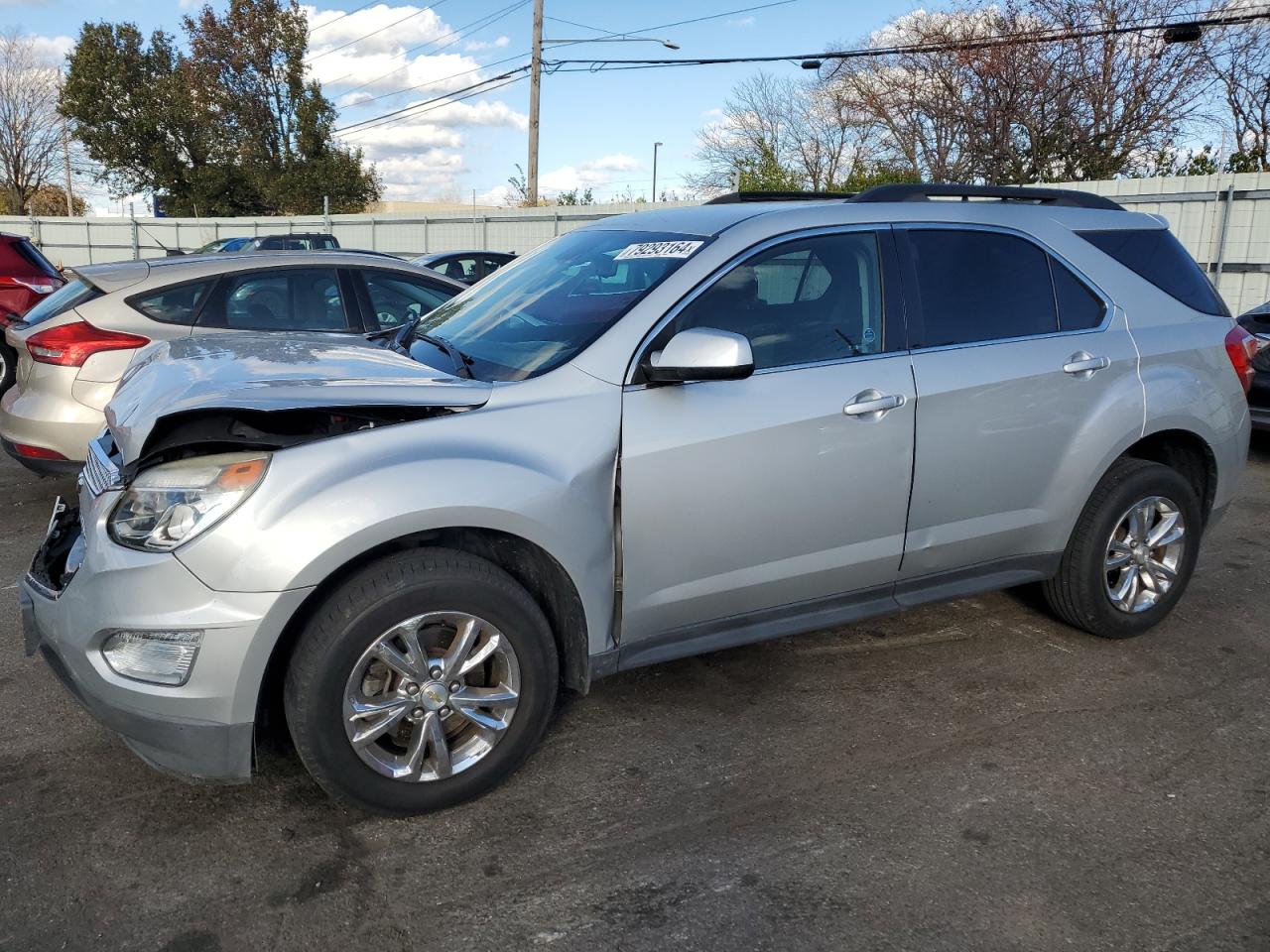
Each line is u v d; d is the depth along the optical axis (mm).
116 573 2559
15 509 6098
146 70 41188
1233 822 2900
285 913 2475
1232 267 13906
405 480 2631
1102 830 2854
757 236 3346
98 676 2594
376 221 27500
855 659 4012
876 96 27922
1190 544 4227
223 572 2508
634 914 2479
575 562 2920
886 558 3543
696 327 3178
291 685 2643
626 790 3045
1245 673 3934
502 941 2383
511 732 2943
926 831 2840
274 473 2549
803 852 2738
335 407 2666
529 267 3943
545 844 2771
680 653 3266
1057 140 22219
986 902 2527
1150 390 3961
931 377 3494
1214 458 4262
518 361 3145
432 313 4027
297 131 40469
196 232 32156
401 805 2816
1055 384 3752
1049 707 3621
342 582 2658
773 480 3217
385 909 2494
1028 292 3822
